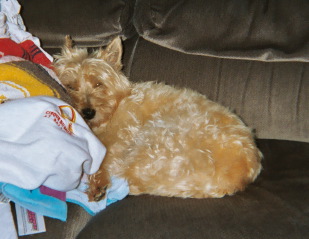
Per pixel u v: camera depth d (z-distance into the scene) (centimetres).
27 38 227
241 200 178
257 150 211
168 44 250
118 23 252
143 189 190
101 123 233
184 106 233
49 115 149
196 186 184
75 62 234
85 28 252
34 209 145
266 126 251
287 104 247
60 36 253
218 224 151
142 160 196
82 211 170
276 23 239
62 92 195
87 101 226
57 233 147
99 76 232
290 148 237
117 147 223
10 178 132
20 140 142
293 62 245
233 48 245
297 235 143
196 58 254
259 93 249
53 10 250
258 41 242
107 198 186
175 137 204
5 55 194
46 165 138
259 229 147
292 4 238
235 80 251
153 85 249
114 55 247
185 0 248
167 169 190
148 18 251
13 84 167
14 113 145
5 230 135
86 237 149
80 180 177
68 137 149
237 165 191
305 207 168
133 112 240
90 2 250
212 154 195
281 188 190
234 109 252
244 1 244
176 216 159
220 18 243
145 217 159
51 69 225
